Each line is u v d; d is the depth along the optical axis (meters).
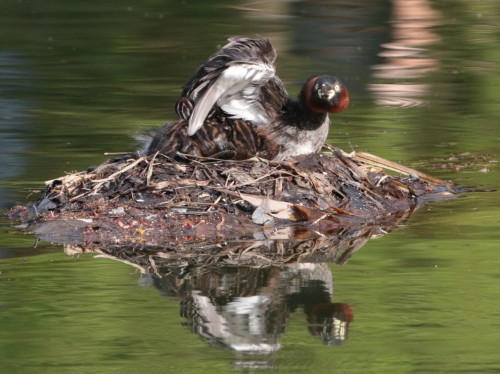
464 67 22.97
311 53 24.67
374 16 29.69
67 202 11.91
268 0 32.44
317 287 9.63
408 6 30.78
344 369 7.70
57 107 19.05
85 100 19.75
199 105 11.95
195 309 9.00
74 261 10.41
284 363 7.88
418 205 12.78
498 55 24.34
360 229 11.66
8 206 12.42
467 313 8.88
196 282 9.78
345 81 21.52
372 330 8.54
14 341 8.27
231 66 11.83
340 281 9.81
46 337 8.37
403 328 8.55
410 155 15.51
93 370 7.71
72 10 30.92
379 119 18.02
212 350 8.09
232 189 11.88
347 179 12.73
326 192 12.26
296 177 12.25
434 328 8.52
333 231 11.57
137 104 19.34
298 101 12.84
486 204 12.84
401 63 23.48
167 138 12.61
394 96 20.08
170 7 31.22
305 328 8.57
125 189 11.93
